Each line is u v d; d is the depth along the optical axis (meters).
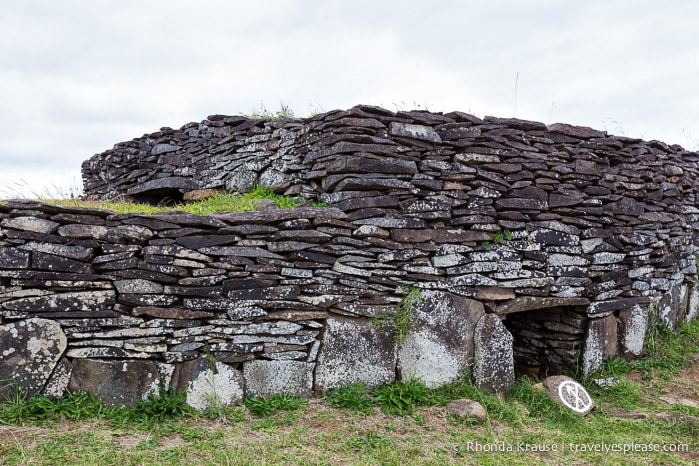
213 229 4.08
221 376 4.06
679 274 6.65
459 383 4.73
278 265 4.24
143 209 5.33
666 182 6.22
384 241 4.50
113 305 3.85
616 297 5.73
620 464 3.76
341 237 4.39
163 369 3.92
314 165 4.94
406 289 4.63
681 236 6.56
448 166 4.74
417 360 4.62
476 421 4.23
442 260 4.70
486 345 4.85
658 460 3.85
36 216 3.71
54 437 3.35
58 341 3.71
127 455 3.25
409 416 4.20
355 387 4.40
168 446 3.45
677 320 6.70
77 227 3.78
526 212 5.05
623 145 5.80
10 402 3.59
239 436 3.67
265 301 4.18
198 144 6.66
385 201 4.52
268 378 4.20
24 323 3.64
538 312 5.94
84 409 3.67
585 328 5.59
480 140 4.87
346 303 4.44
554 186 5.24
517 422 4.34
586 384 5.39
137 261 3.89
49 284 3.71
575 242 5.33
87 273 3.79
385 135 4.58
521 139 5.04
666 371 5.75
